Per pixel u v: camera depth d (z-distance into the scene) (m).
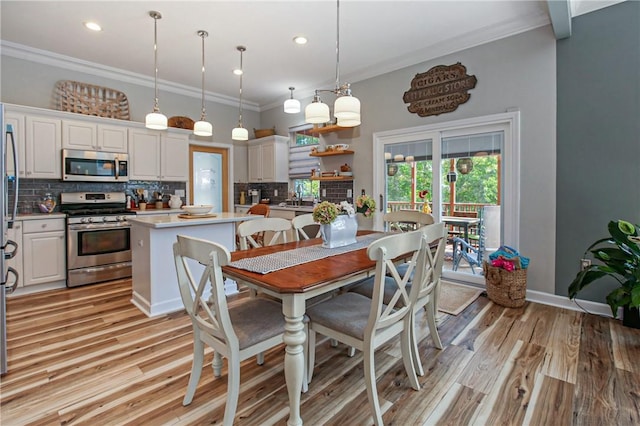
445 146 3.89
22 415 1.65
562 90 3.06
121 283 3.94
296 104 3.35
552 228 3.15
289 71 4.59
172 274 3.09
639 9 2.69
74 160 4.00
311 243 2.57
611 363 2.11
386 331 1.72
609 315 2.88
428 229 1.97
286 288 1.46
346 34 3.49
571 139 3.03
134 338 2.50
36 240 3.57
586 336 2.49
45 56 4.02
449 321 2.80
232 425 1.56
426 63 3.95
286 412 1.69
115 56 4.10
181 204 5.14
